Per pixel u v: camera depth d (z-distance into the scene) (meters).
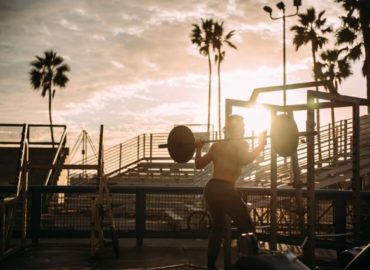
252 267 2.75
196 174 22.83
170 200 9.27
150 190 9.10
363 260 2.34
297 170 7.21
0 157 19.22
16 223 9.17
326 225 7.96
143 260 7.26
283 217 8.55
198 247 8.65
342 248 7.64
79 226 9.20
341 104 6.74
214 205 5.43
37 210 9.15
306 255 6.16
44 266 6.75
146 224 9.10
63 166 8.01
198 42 49.72
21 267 6.67
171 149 5.43
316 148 16.53
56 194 9.29
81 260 7.23
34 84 48.38
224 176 5.42
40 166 8.28
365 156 16.45
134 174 23.72
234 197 5.37
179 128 5.42
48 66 48.56
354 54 30.08
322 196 7.96
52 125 18.73
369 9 29.11
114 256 7.60
